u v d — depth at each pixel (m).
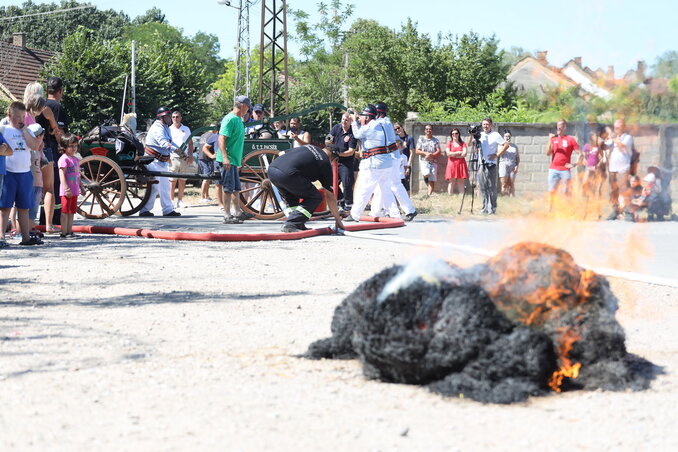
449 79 48.75
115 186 15.66
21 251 10.27
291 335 5.74
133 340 5.51
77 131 44.72
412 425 3.84
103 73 45.56
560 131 17.06
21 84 55.62
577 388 4.56
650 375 4.79
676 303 7.21
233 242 11.62
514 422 3.92
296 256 10.05
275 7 43.16
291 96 67.25
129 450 3.45
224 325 6.04
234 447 3.50
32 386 4.39
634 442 3.67
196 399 4.19
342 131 15.66
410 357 4.42
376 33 51.25
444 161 23.16
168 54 56.16
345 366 4.93
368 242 11.73
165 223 14.52
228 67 88.62
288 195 12.55
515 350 4.36
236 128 14.35
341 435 3.68
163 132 16.16
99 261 9.44
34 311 6.50
